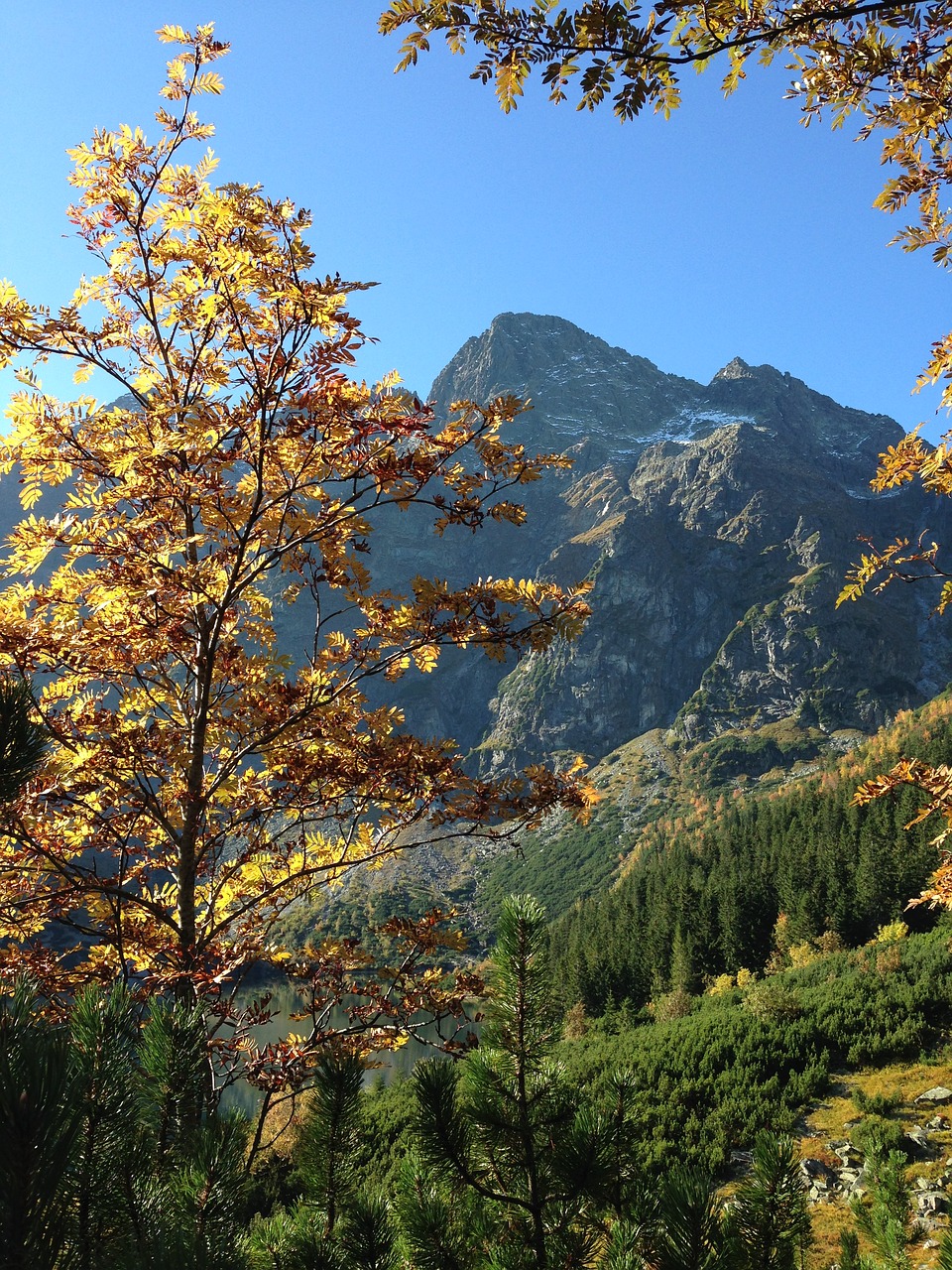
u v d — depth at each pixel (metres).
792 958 56.84
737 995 41.16
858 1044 23.75
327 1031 5.36
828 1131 19.28
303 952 5.78
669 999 44.28
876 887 63.75
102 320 5.74
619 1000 69.38
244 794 6.12
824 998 28.17
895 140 4.15
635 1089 3.43
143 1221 2.06
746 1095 21.42
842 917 63.72
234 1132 2.51
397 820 6.16
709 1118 20.20
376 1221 2.91
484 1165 3.26
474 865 185.00
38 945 5.35
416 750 5.83
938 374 4.76
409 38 2.95
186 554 5.79
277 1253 2.80
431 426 5.49
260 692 5.95
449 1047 4.93
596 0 2.76
